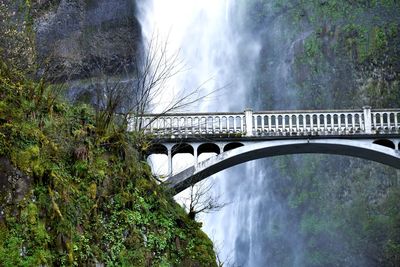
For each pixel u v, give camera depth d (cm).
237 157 2312
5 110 1300
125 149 1574
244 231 3906
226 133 2273
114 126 1617
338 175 3875
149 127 2198
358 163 3831
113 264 1396
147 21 3959
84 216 1365
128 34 3756
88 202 1392
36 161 1292
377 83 3888
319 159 3950
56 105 1473
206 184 3622
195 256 1680
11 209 1216
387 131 2328
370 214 3694
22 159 1271
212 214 3809
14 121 1305
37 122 1378
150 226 1568
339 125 2339
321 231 3803
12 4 2506
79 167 1418
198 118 2280
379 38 3912
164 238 1586
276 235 3934
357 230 3691
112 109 1594
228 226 3853
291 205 3959
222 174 3953
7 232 1188
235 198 3934
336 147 2359
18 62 1538
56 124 1422
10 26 1733
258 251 3897
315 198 3903
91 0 3625
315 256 3759
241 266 3478
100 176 1452
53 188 1309
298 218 3916
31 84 1420
